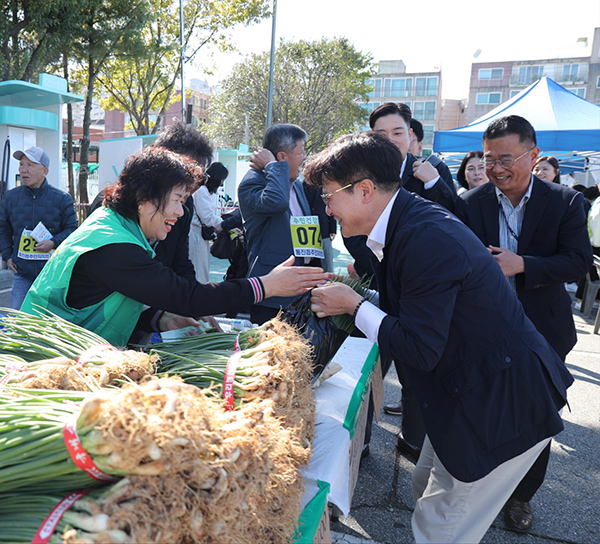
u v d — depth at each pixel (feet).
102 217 5.83
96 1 46.21
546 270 7.99
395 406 12.97
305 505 4.61
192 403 3.10
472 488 5.68
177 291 5.71
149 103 71.15
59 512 2.96
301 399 5.15
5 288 25.32
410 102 219.82
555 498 9.39
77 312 5.76
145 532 2.82
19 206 14.43
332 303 5.89
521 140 8.04
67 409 3.41
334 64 91.56
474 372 5.31
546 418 5.35
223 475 3.08
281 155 11.07
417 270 5.02
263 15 65.16
